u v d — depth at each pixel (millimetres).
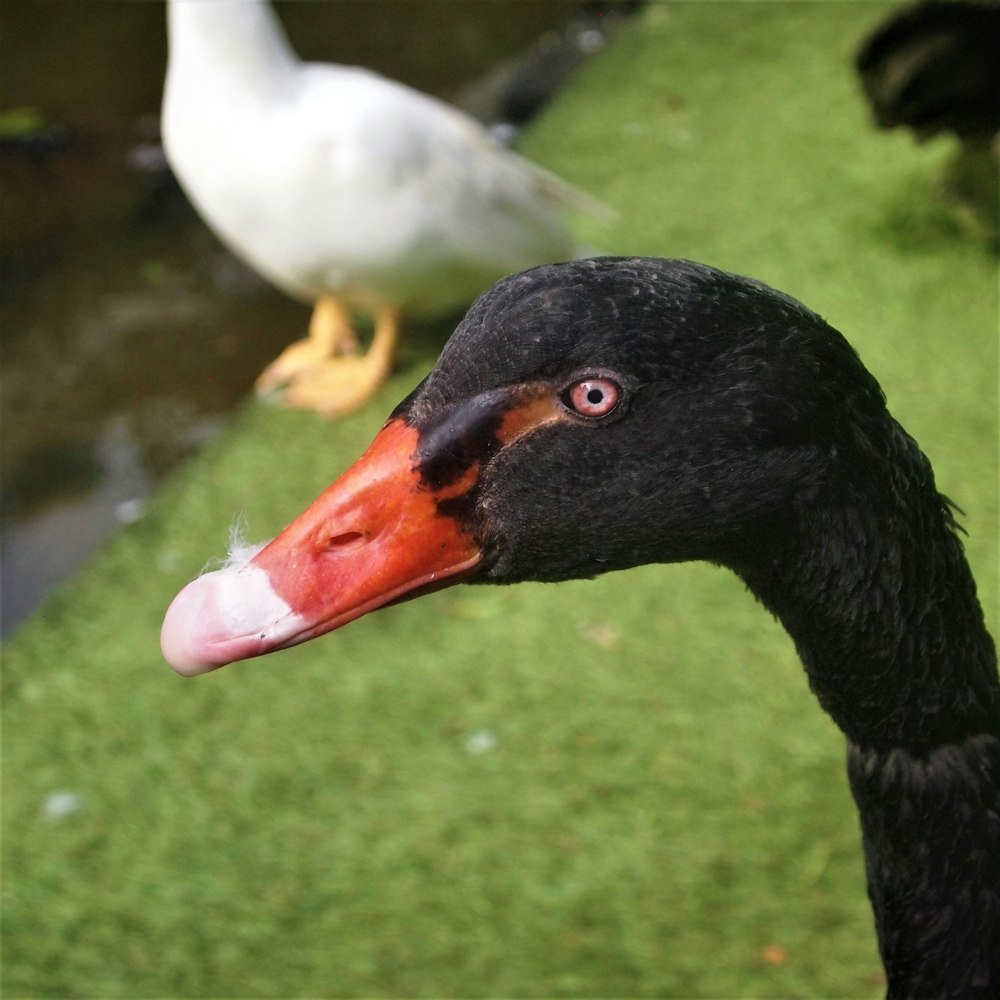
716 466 438
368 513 453
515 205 1054
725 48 1638
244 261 1334
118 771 833
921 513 452
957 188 1220
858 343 1121
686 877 736
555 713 839
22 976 725
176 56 965
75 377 1196
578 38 1705
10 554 1013
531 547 457
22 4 1829
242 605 450
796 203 1321
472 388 446
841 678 467
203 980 719
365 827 786
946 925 488
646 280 435
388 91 994
